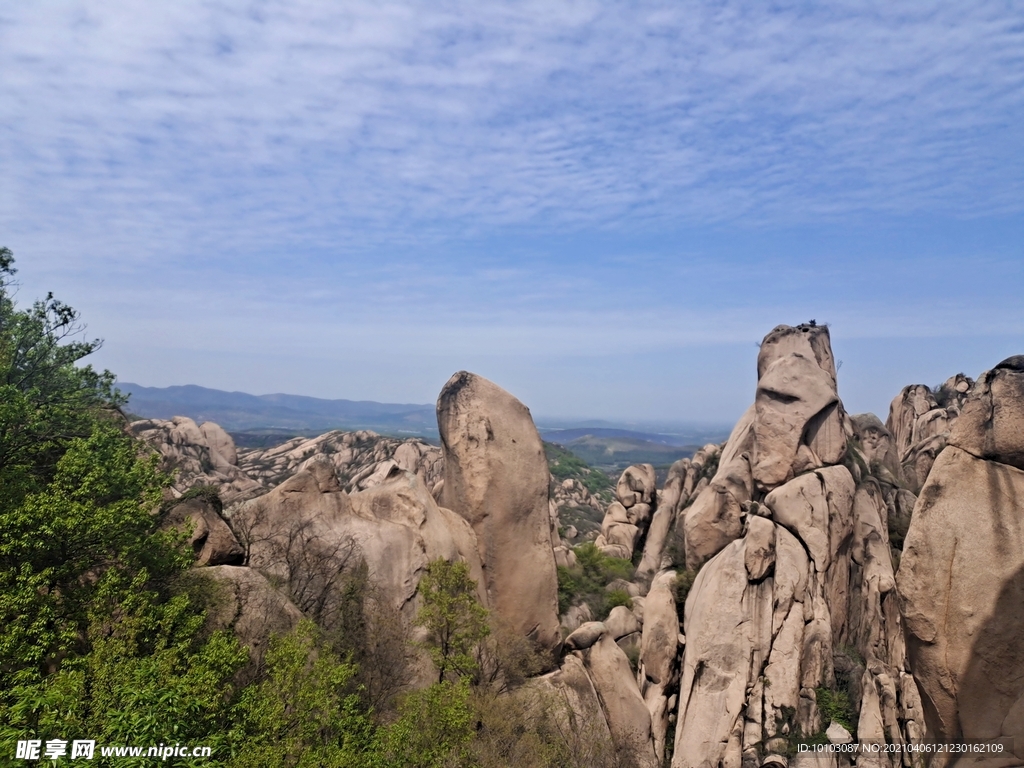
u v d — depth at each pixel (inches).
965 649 644.7
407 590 1456.7
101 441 962.7
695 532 1900.8
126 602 784.3
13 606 717.9
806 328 2186.3
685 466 2452.0
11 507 855.7
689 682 1637.6
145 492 965.2
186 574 1061.1
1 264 1217.4
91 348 1251.8
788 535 1750.7
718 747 1530.5
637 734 1593.3
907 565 690.2
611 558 2314.2
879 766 1454.2
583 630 1755.7
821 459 1891.0
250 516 1423.5
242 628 1077.8
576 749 1350.9
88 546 863.1
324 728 869.2
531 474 1801.2
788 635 1624.0
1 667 693.3
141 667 689.6
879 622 1683.1
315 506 1488.7
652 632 1800.0
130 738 613.9
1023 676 615.8
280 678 836.6
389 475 1667.1
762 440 1934.1
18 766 564.1
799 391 1927.9
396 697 1200.8
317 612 1321.4
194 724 707.4
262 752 719.7
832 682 1594.5
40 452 1024.9
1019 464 642.8
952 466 677.9
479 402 1812.3
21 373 1137.4
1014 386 652.1
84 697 678.5
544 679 1579.7
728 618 1658.5
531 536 1764.3
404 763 876.6
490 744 1139.9
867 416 2223.2
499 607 1680.6
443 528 1616.6
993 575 640.4
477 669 1418.6
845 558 1777.8
